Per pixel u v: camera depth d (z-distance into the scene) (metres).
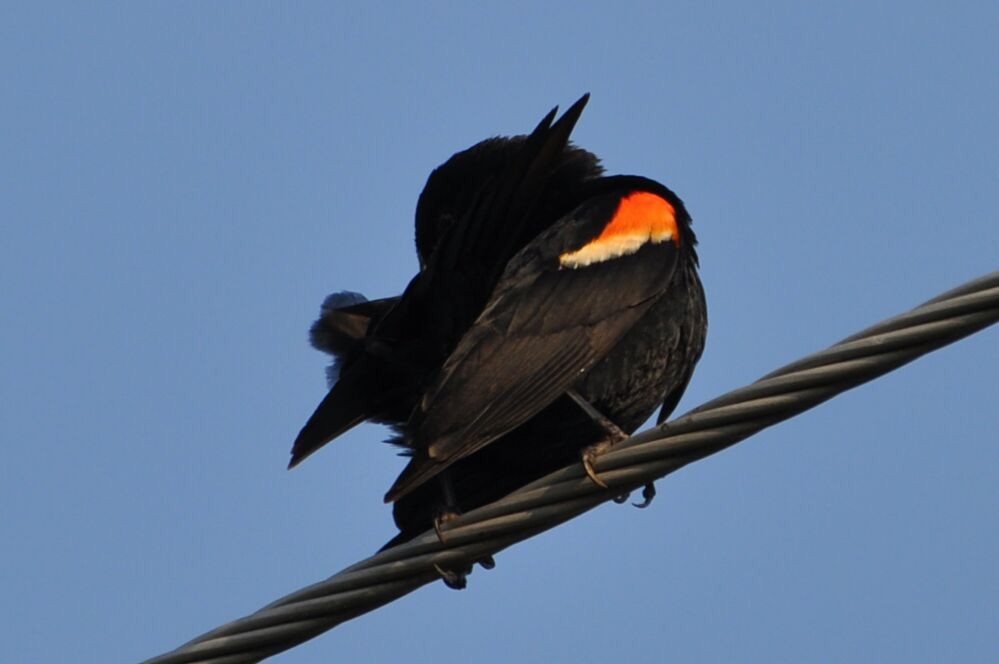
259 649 9.80
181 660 9.72
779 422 9.02
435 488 12.03
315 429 11.61
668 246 12.08
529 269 11.71
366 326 12.78
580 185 13.22
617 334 11.59
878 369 8.61
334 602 9.74
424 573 9.87
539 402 11.13
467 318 11.80
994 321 8.33
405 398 12.11
